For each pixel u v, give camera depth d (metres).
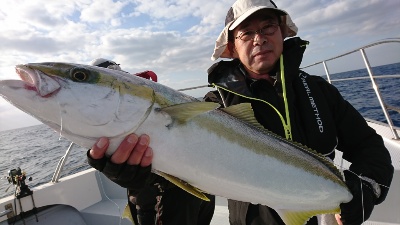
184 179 0.52
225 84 0.72
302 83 0.72
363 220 0.60
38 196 1.13
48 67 0.46
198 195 0.52
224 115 0.56
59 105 0.45
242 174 0.54
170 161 0.50
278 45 0.71
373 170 0.63
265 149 0.57
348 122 0.71
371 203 0.60
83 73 0.47
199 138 0.52
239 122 0.57
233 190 0.54
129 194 0.66
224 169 0.53
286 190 0.58
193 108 0.51
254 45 0.71
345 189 0.61
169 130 0.50
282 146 0.59
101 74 0.48
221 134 0.54
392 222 0.93
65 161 1.25
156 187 0.64
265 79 0.71
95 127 0.47
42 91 0.45
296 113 0.69
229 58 0.88
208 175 0.52
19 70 0.46
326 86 0.75
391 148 1.16
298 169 0.59
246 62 0.73
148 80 0.53
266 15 0.71
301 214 0.59
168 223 0.66
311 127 0.67
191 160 0.51
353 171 0.65
